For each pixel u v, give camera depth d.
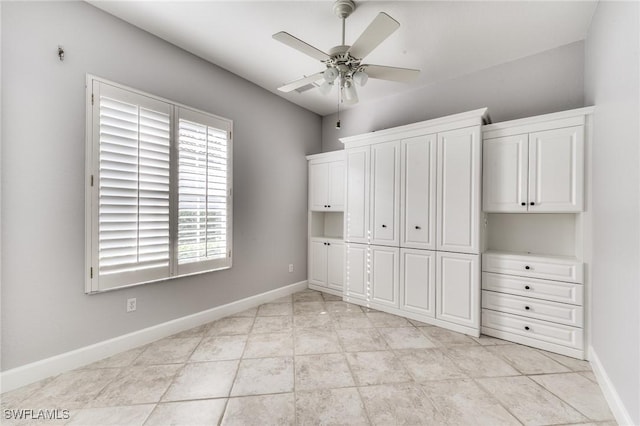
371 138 3.40
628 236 1.53
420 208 3.02
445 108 3.36
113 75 2.27
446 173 2.85
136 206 2.37
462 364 2.17
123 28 2.33
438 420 1.59
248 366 2.12
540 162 2.45
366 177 3.46
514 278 2.54
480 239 2.68
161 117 2.54
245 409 1.67
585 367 2.13
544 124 2.44
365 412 1.65
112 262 2.25
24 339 1.88
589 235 2.25
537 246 2.76
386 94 3.80
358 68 2.12
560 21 2.33
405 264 3.13
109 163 2.22
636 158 1.44
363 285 3.50
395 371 2.07
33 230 1.91
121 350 2.32
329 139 4.53
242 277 3.37
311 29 2.45
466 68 3.09
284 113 3.94
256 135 3.53
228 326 2.88
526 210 2.51
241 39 2.60
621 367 1.58
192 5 2.16
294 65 3.06
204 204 2.91
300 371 2.06
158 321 2.58
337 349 2.39
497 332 2.63
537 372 2.06
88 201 2.12
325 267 4.12
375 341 2.55
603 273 1.95
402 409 1.67
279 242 3.88
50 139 1.97
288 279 4.03
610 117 1.85
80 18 2.09
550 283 2.38
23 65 1.86
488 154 2.70
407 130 3.10
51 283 1.98
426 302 2.98
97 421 1.56
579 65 2.59
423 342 2.53
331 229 4.49
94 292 2.17
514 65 2.92
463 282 2.74
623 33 1.63
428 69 3.12
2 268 1.80
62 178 2.02
